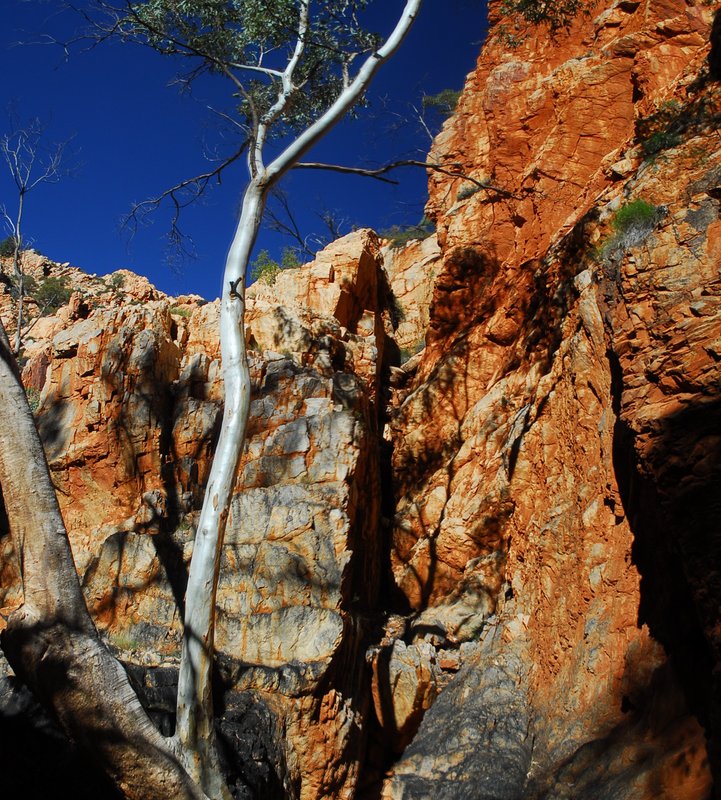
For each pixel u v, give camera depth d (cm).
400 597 1564
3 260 4081
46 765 829
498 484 1484
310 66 1209
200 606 781
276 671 1110
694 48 1716
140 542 1289
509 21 2253
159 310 1670
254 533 1262
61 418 1527
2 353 671
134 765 625
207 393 1556
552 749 987
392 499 1800
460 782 1071
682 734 766
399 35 1060
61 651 612
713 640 655
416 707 1248
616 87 1839
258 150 1053
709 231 984
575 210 1723
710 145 1226
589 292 1201
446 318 2059
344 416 1407
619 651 950
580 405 1188
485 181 2212
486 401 1702
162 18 1170
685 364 812
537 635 1199
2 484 651
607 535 1058
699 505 714
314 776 1071
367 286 2262
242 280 970
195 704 736
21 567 639
